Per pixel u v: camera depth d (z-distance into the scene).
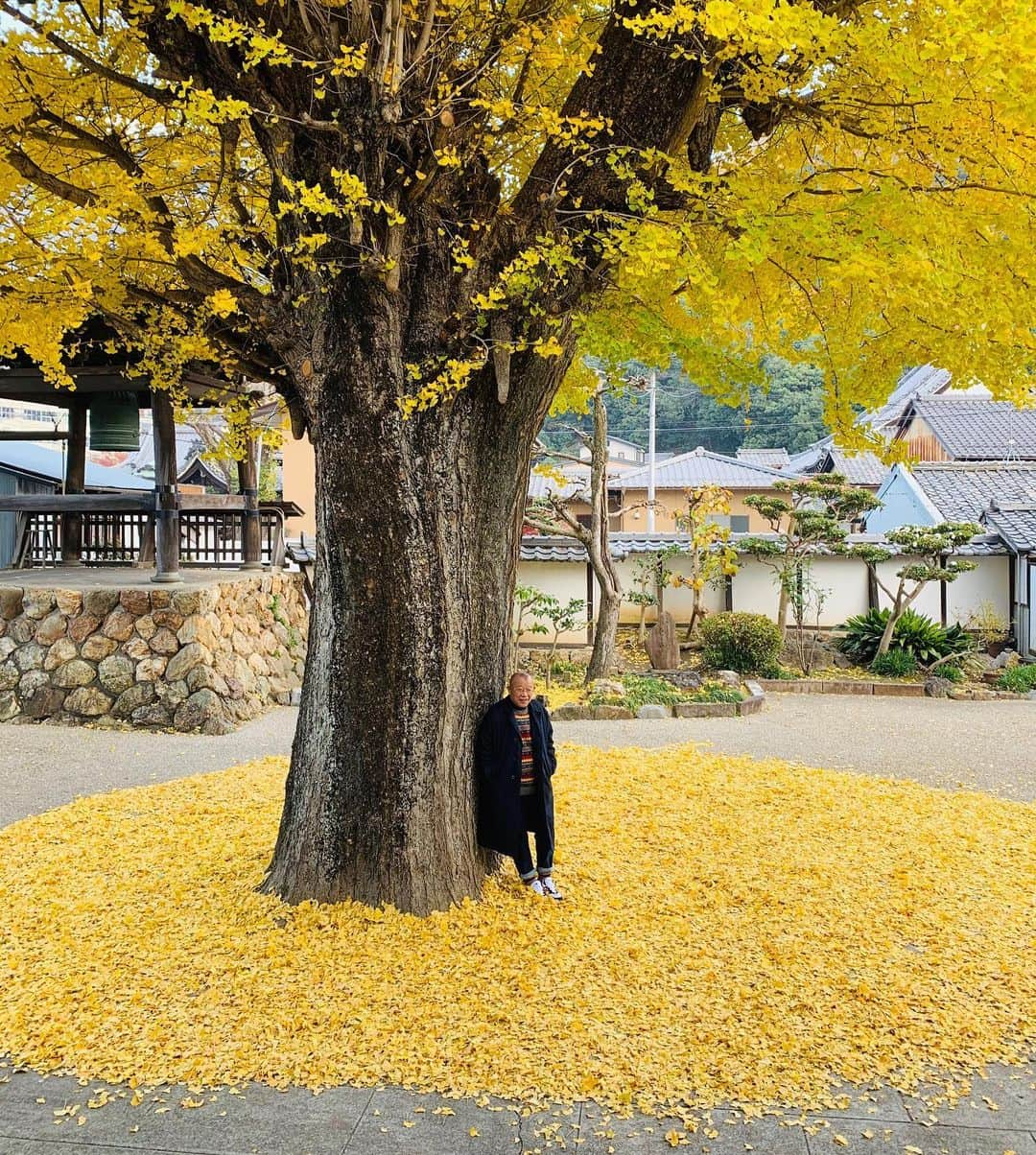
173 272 5.00
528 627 14.86
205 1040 3.33
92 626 9.60
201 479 25.58
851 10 3.74
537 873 4.63
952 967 3.92
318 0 3.53
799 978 3.79
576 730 9.66
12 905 4.57
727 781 7.08
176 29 3.78
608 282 4.09
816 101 4.01
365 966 3.81
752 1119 2.93
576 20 3.89
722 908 4.49
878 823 5.97
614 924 4.27
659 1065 3.18
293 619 12.86
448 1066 3.18
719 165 4.59
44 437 12.56
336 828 4.38
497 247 4.17
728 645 13.20
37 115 4.01
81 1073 3.17
